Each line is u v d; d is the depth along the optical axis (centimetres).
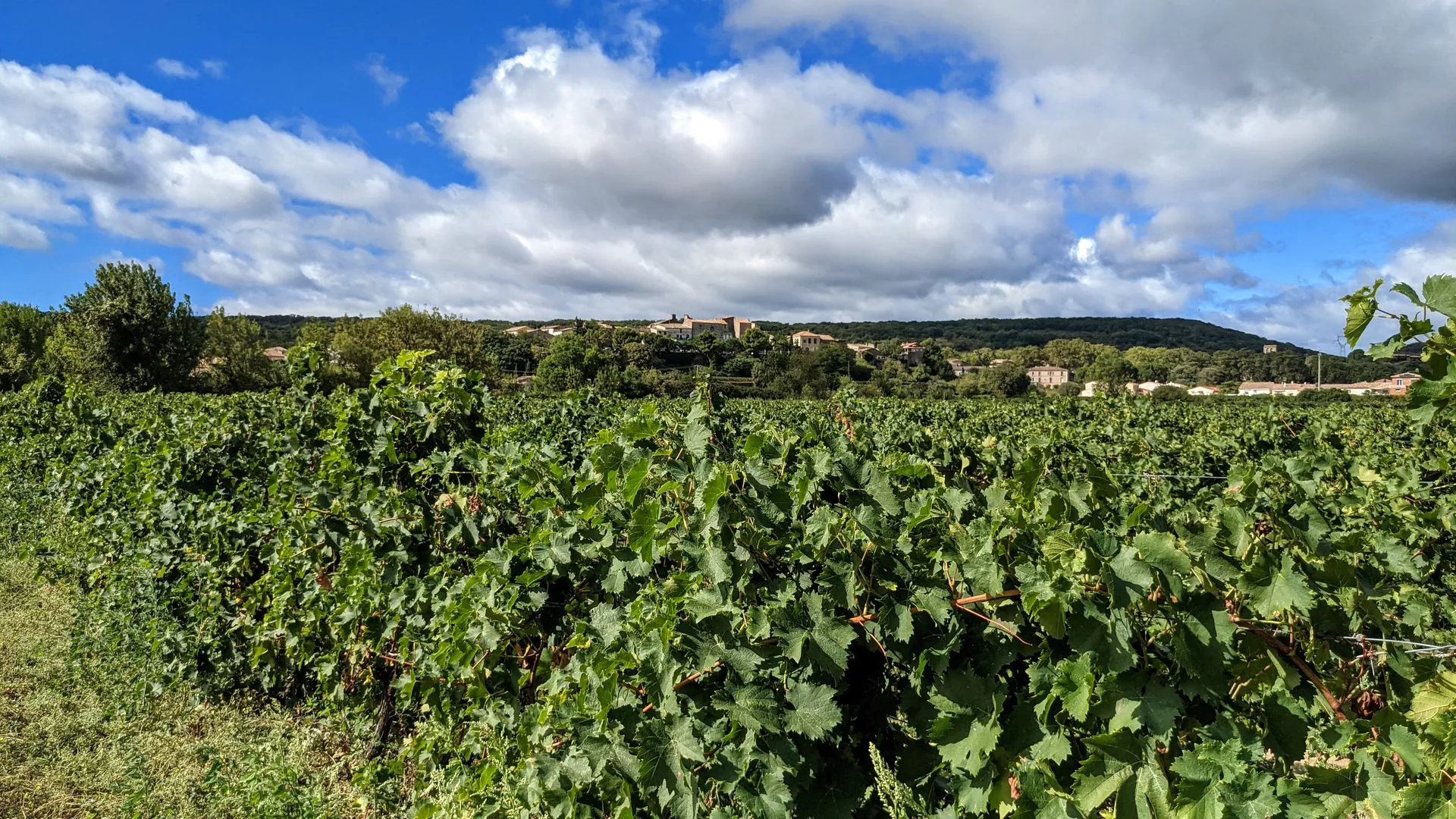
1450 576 336
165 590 519
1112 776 158
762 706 185
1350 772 153
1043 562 167
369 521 377
